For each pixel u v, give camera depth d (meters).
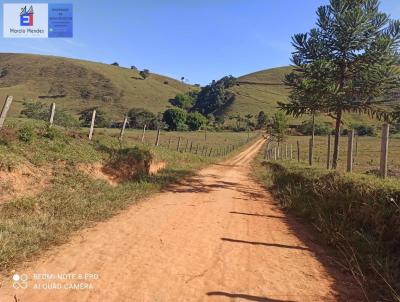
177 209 10.27
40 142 12.30
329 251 7.14
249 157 50.75
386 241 6.84
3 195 8.48
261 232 8.37
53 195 9.24
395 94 14.09
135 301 4.66
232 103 144.25
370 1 13.92
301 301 4.92
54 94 124.06
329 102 14.66
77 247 6.55
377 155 35.62
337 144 15.30
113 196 10.70
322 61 13.81
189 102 145.88
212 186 15.75
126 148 16.55
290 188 13.27
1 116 11.21
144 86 152.12
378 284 5.41
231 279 5.52
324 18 14.19
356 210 8.15
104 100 123.56
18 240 6.30
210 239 7.54
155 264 5.94
